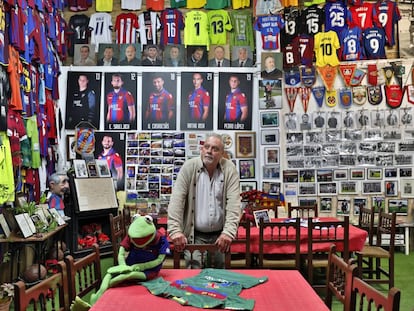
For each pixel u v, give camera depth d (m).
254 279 2.16
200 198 2.88
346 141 6.37
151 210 6.23
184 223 2.91
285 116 6.39
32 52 4.70
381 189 6.34
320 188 6.35
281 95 6.27
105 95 6.35
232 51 6.51
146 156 6.31
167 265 3.68
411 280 4.60
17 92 4.17
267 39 6.32
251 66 6.52
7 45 3.96
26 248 4.55
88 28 6.54
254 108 6.44
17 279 3.86
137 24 6.57
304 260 4.16
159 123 6.36
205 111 6.40
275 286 2.06
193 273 2.30
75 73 6.34
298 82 6.41
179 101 6.42
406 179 6.34
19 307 1.52
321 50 6.43
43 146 5.09
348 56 6.48
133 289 2.00
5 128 3.88
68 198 5.32
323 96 6.39
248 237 3.09
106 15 6.56
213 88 6.44
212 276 2.20
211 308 1.73
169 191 6.27
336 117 6.38
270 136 6.26
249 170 6.34
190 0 6.61
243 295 1.92
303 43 6.44
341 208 6.33
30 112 4.65
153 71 6.41
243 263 3.74
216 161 2.82
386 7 6.51
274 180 6.21
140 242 2.08
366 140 6.36
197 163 2.88
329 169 6.36
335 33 6.45
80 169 5.58
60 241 4.95
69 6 6.52
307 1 6.54
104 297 1.88
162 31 6.57
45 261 4.54
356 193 6.35
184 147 6.35
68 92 6.31
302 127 6.38
